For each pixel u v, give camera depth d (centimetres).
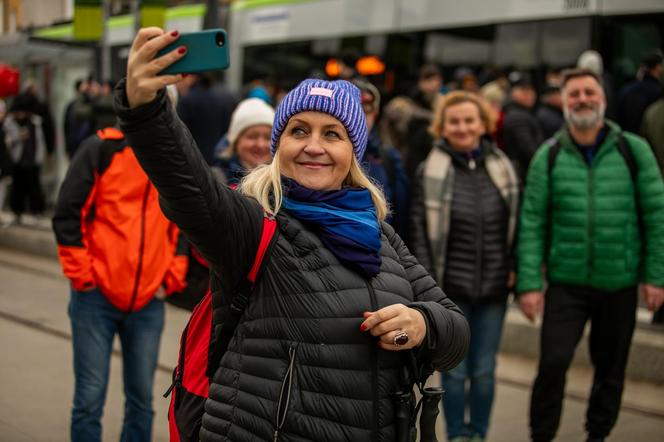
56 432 528
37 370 661
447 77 1234
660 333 671
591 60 864
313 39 1441
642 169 480
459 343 248
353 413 228
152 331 428
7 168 1341
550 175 487
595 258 475
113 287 410
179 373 255
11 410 566
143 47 203
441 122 515
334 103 244
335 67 777
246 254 231
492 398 507
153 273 416
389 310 227
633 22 1042
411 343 230
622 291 481
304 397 226
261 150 483
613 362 485
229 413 231
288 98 248
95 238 413
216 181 224
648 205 479
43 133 1418
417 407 244
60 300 918
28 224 1385
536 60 1127
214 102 970
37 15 1609
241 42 1576
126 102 208
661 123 681
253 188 242
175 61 205
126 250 411
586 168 482
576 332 480
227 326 237
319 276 231
